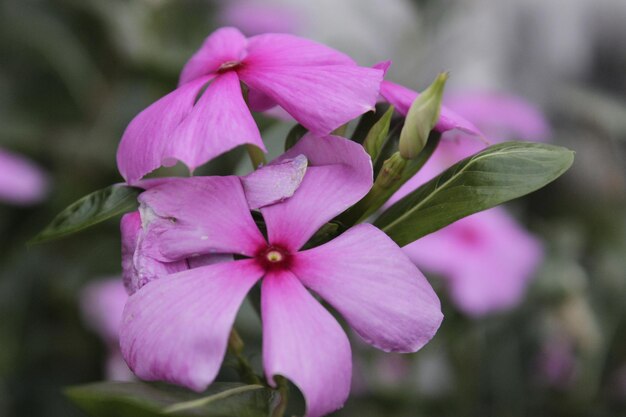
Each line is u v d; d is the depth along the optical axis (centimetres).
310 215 23
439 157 40
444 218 24
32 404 42
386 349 21
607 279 44
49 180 46
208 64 25
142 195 23
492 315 39
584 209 48
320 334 21
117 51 47
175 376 21
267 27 52
